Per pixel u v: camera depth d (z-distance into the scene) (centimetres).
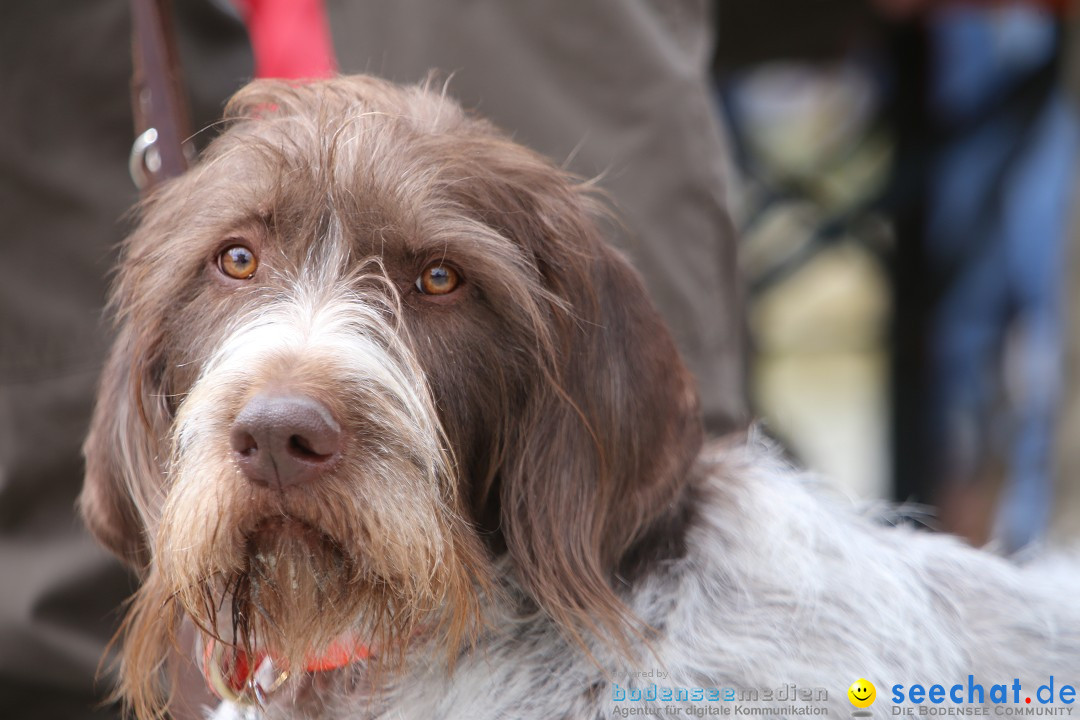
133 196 689
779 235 1593
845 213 1496
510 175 503
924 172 1405
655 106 680
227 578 462
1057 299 1222
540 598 495
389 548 441
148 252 523
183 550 444
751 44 1373
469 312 484
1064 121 1277
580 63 672
